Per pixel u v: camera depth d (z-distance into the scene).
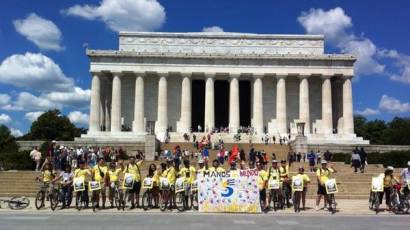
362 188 41.91
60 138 123.75
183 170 30.77
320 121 94.00
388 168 30.77
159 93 89.88
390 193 30.34
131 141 80.44
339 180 43.84
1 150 74.81
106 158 55.78
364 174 45.59
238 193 29.52
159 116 89.19
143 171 47.44
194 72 89.69
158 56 89.62
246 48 94.19
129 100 93.25
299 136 69.31
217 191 29.52
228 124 98.19
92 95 88.56
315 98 94.62
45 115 125.81
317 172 31.12
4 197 39.00
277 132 88.94
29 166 57.59
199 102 98.31
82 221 23.78
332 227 22.38
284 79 90.25
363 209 31.84
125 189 30.44
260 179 30.58
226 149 70.12
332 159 68.75
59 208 30.98
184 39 94.19
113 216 26.30
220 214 28.27
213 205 29.33
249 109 97.25
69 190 31.16
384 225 23.23
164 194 29.61
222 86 99.19
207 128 88.12
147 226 22.02
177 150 60.66
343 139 86.88
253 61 90.06
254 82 90.06
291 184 33.03
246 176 29.75
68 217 25.69
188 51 93.88
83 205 32.53
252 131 88.00
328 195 30.47
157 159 66.06
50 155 53.06
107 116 93.81
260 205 29.69
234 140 84.94
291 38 94.50
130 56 89.50
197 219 25.22
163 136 87.56
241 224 23.25
